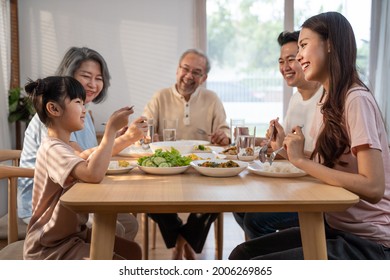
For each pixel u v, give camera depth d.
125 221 2.14
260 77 5.11
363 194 1.32
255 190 1.30
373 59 4.86
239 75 5.11
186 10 4.99
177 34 5.01
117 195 1.22
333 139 1.44
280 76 5.10
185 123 3.23
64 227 1.46
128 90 5.05
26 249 1.51
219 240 2.59
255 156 1.98
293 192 1.27
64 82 1.55
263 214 2.18
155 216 2.60
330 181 1.35
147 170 1.56
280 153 1.79
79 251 1.46
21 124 4.88
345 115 1.41
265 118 5.14
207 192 1.27
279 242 1.56
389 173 1.44
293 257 1.35
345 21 1.47
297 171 1.55
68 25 4.96
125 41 5.00
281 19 5.04
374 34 4.84
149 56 5.03
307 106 2.44
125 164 1.66
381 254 1.36
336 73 1.44
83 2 4.95
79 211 1.16
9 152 2.17
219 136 2.72
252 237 2.20
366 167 1.31
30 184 2.01
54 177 1.42
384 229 1.40
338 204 1.18
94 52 2.16
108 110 5.04
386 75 4.68
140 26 5.00
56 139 1.53
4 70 4.51
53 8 4.93
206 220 2.54
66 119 1.56
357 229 1.42
